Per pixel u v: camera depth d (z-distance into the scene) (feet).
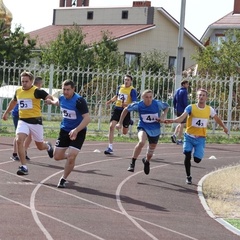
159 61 155.63
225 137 88.94
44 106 85.46
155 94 86.28
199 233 35.47
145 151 69.26
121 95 64.08
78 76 82.69
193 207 42.52
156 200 43.80
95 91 83.25
